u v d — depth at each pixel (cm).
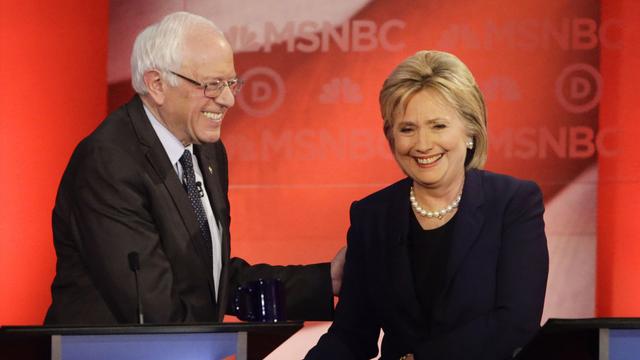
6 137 1744
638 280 1777
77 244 1083
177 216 1090
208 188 1155
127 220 1056
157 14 1770
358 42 1770
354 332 1016
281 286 1023
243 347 806
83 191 1072
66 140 1766
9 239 1748
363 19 1769
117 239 1051
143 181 1077
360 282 1015
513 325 929
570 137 1766
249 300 1016
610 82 1761
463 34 1762
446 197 979
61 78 1761
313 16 1769
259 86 1772
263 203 1781
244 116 1773
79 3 1764
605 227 1772
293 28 1770
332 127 1777
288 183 1780
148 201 1082
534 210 971
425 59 947
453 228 973
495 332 934
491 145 1766
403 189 1002
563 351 793
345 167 1780
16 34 1745
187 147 1140
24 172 1752
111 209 1058
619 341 760
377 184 1780
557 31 1759
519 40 1759
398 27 1766
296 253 1783
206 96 1091
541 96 1764
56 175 1761
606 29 1758
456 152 948
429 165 945
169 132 1120
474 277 951
